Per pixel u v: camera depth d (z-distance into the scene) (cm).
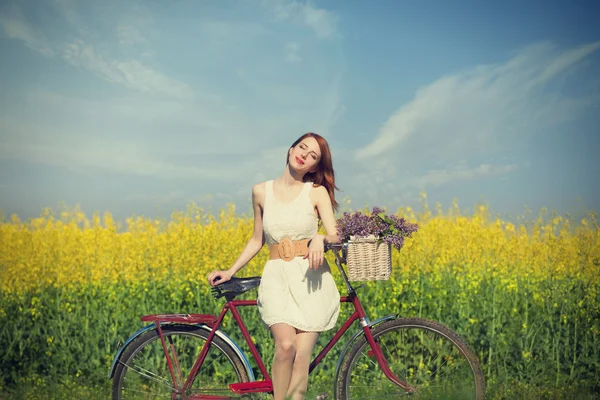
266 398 318
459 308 479
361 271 285
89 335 460
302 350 301
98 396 419
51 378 444
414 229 289
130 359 320
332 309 307
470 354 310
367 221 287
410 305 481
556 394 412
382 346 337
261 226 330
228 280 320
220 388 317
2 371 445
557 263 533
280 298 304
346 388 312
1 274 517
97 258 551
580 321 466
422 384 331
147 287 512
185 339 404
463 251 566
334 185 322
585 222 533
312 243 289
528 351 445
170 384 324
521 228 562
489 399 407
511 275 543
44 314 485
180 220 564
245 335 322
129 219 564
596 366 430
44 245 549
